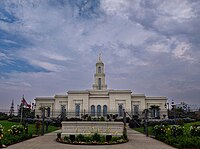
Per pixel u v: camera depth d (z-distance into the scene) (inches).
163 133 930.1
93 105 2773.1
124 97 2743.6
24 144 739.4
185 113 2266.2
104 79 3189.0
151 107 2539.4
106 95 2790.4
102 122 942.4
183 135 869.2
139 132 1254.3
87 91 2787.9
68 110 2736.2
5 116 1895.9
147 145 749.3
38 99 2824.8
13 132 877.8
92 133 922.7
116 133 930.1
